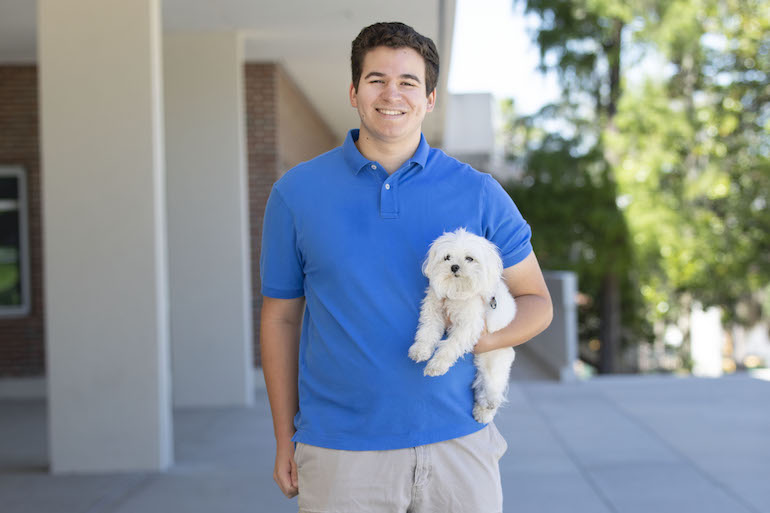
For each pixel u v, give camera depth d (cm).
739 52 2023
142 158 547
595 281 1862
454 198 212
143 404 552
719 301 2050
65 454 550
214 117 807
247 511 459
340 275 205
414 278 206
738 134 2050
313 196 211
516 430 675
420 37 212
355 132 222
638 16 1775
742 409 751
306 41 842
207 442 645
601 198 1791
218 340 814
